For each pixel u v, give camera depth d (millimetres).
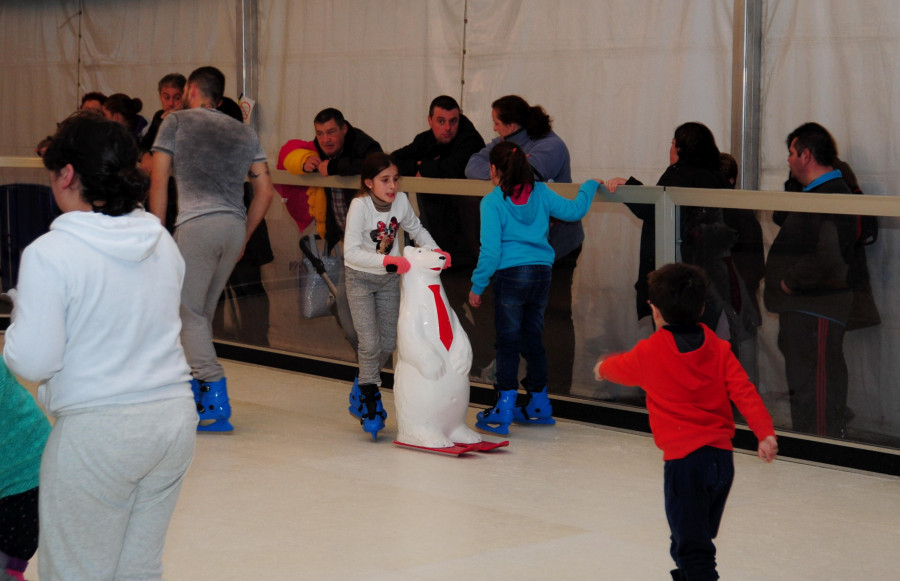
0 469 2703
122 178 2428
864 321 5152
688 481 3180
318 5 8977
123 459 2387
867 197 5027
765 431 3162
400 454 5309
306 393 6746
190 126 5402
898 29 6312
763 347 5469
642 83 7383
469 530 4121
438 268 5387
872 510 4547
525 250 5672
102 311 2381
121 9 10195
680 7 7176
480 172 6445
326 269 7008
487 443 5402
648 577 3631
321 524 4156
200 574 3570
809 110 6684
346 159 6715
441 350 5355
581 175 7734
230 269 5656
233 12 9461
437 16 8328
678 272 3330
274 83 9320
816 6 6598
